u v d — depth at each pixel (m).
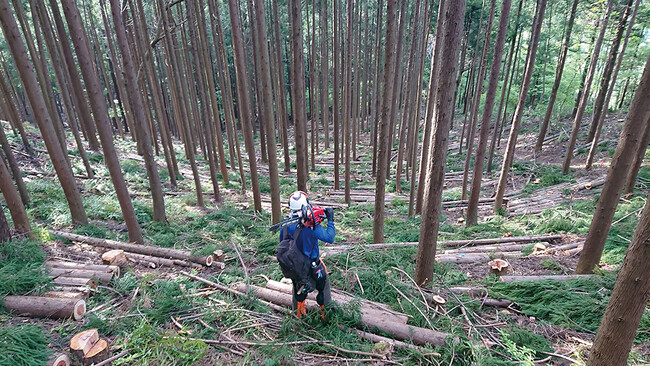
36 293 4.06
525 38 19.84
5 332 3.19
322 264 3.78
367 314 4.05
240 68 8.16
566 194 9.93
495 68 7.36
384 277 4.88
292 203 3.63
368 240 7.67
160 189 7.77
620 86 18.09
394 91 12.84
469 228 8.08
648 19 11.17
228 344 3.64
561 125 17.02
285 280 4.91
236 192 12.17
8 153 7.10
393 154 19.98
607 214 4.70
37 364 2.95
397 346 3.58
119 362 3.24
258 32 6.75
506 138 18.89
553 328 3.95
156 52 21.58
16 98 18.67
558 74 14.01
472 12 19.81
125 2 12.34
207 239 6.95
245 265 5.73
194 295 4.52
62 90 11.27
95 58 20.81
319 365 3.38
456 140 21.61
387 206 11.41
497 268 5.10
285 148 16.02
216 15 12.34
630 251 2.19
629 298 2.17
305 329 3.86
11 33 5.31
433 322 4.02
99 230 6.62
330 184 14.55
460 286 4.86
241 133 28.64
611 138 13.73
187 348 3.45
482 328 3.94
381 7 15.53
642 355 3.35
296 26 6.92
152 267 5.51
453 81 3.93
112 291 4.50
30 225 5.88
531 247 6.34
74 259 5.34
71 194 6.60
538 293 4.42
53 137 6.20
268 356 3.43
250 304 4.38
